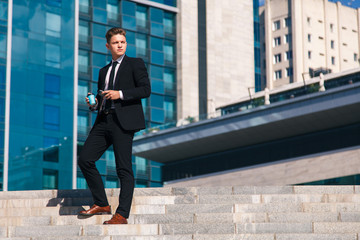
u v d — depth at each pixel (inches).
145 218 344.8
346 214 339.6
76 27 2060.8
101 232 324.5
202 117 1835.6
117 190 388.5
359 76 1656.0
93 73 2171.5
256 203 365.7
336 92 1610.5
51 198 384.5
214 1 2529.5
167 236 308.2
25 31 1963.6
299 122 1715.1
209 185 1761.8
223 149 1955.0
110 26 2251.5
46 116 1948.8
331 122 1712.6
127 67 340.5
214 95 2434.8
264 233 324.5
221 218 340.8
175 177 2101.4
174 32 2417.6
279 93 1894.7
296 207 355.6
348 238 305.6
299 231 323.6
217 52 2493.8
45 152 1925.4
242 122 1752.0
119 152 333.7
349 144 1721.2
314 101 1640.0
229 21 2573.8
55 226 326.6
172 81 2375.7
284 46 3708.2
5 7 1942.7
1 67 1907.0
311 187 391.2
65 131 1974.7
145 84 336.8
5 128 1876.2
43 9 2003.0
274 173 1606.8
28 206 382.6
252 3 2714.1
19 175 1871.3
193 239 306.7
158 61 2343.8
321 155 1514.5
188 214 343.3
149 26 2349.9
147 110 2279.8
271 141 1875.0
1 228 326.0
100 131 337.7
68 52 2028.8
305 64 3676.2
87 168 340.5
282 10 3752.5
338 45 3843.5
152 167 2155.5
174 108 2356.1
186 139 1839.3
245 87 2561.5
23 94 1925.4
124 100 334.0
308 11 3752.5
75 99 2014.0
